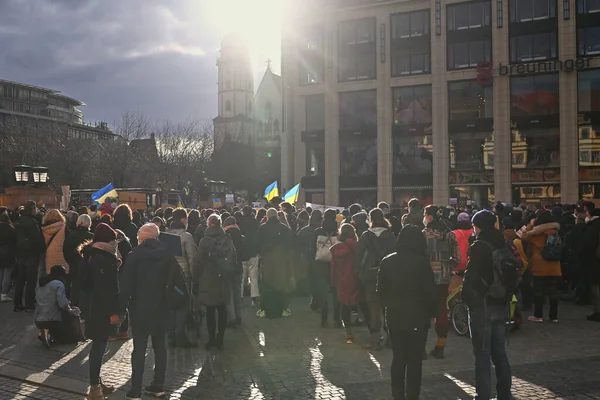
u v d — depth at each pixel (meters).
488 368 5.63
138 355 6.05
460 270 8.88
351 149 45.16
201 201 41.56
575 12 38.41
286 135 47.41
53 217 10.91
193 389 6.45
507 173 39.94
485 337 5.61
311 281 11.25
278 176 87.62
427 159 42.44
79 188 56.62
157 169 55.62
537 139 39.53
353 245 8.54
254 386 6.53
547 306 11.67
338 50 45.34
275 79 92.88
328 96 45.56
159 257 6.13
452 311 9.20
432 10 41.78
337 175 45.28
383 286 5.56
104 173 53.62
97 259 6.10
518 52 39.88
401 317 5.41
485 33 40.53
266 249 10.31
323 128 46.56
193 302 9.20
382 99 43.56
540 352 7.90
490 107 40.69
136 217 14.60
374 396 6.13
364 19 44.44
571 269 11.86
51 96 118.12
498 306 5.61
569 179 38.44
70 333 8.62
